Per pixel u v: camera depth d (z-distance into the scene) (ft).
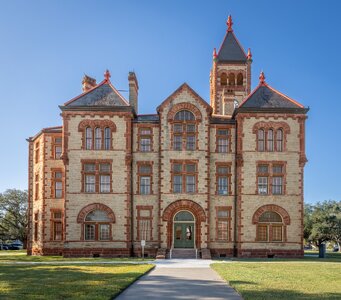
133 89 184.34
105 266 117.91
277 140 169.89
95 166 168.55
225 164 170.91
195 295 67.41
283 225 165.99
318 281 83.66
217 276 94.99
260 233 166.30
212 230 168.04
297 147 169.27
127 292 70.49
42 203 183.52
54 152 186.09
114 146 169.37
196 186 168.14
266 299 61.62
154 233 167.94
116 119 170.60
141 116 182.70
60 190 184.55
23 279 85.05
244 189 167.32
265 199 166.91
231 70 241.76
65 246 164.76
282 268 113.29
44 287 73.26
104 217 167.22
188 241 166.81
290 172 168.14
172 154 169.58
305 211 321.11
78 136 169.27
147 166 171.22
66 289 70.69
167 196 167.43
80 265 122.21
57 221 182.60
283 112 170.40
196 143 170.09
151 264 126.62
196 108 171.42
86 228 166.91
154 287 76.43
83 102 171.53
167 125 171.01
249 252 164.66
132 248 167.02
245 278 87.45
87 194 167.12
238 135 169.68
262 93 176.14
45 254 180.75
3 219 311.06
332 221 260.01
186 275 96.99
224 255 166.71
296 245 165.27
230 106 237.66
